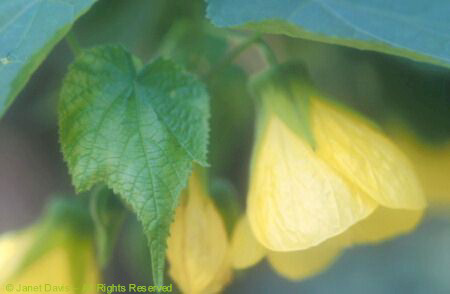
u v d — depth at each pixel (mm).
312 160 449
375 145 453
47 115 567
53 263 488
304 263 475
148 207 417
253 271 645
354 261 759
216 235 462
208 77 482
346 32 407
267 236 441
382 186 442
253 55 545
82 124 424
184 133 425
